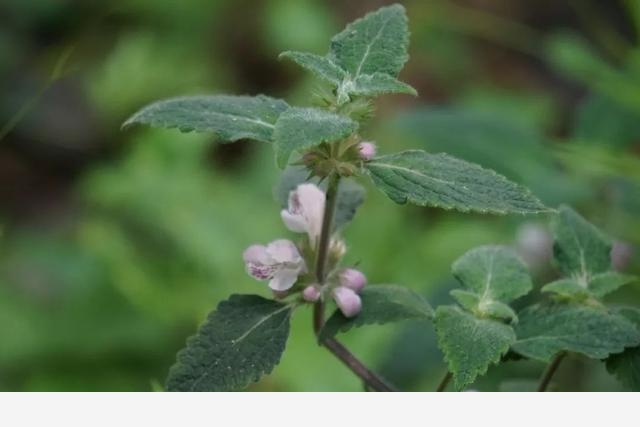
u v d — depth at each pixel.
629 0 1.01
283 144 0.64
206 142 1.33
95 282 1.20
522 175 0.91
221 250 1.16
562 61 0.96
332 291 0.70
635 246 0.89
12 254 1.29
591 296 0.71
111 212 1.28
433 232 1.15
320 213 0.71
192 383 0.68
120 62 1.43
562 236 0.73
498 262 0.71
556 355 0.73
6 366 1.12
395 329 0.96
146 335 1.15
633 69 0.96
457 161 0.66
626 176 0.89
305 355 1.01
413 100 1.55
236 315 0.69
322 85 0.69
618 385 0.87
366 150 0.67
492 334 0.68
